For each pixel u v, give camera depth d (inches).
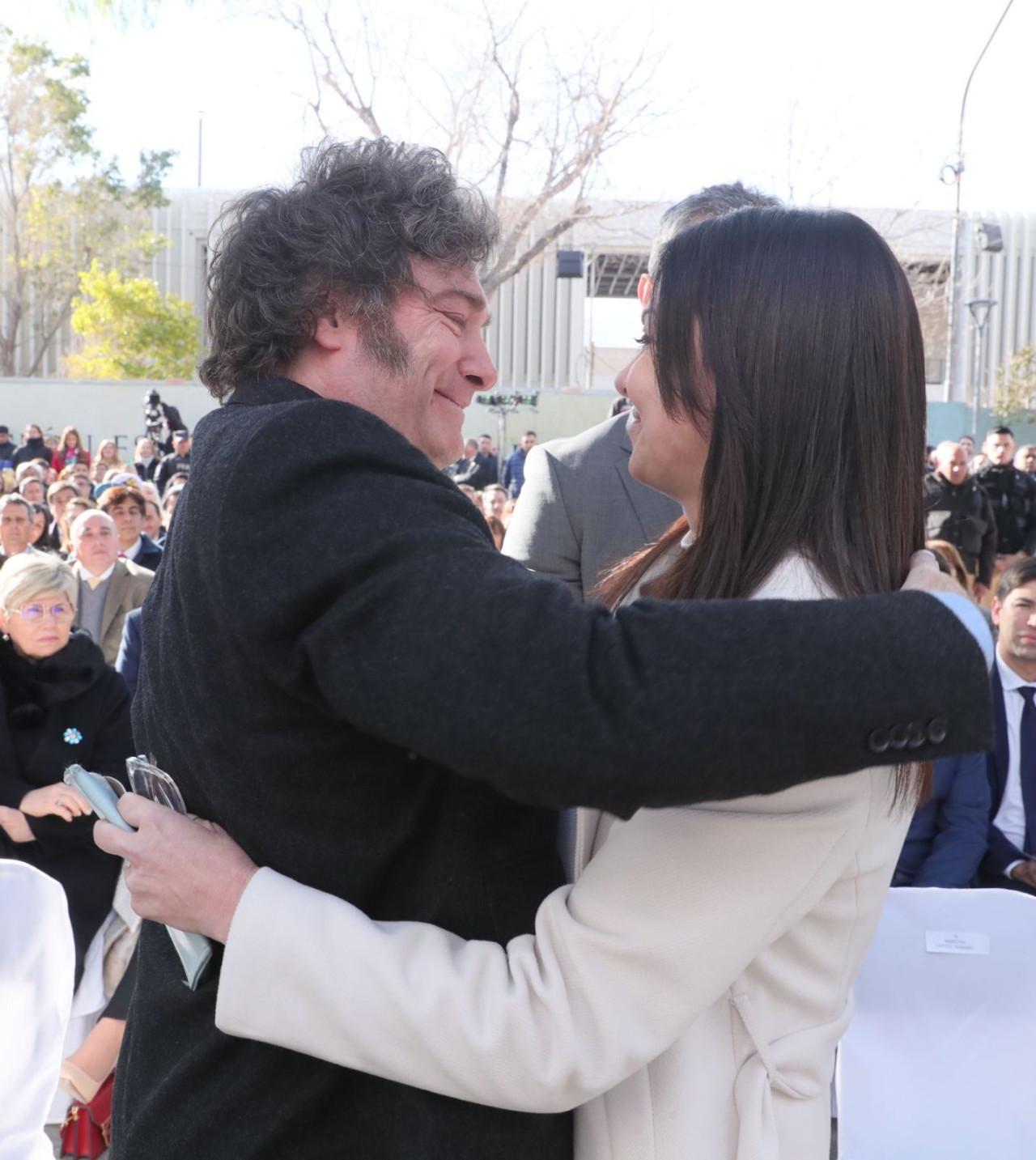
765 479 43.2
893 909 94.1
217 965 44.8
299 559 39.0
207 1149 44.6
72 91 1293.1
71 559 260.8
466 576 37.7
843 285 43.1
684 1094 43.4
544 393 910.4
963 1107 93.4
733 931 40.6
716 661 35.4
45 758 138.3
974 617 37.2
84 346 1254.9
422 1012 40.6
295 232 46.5
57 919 79.7
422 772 43.2
